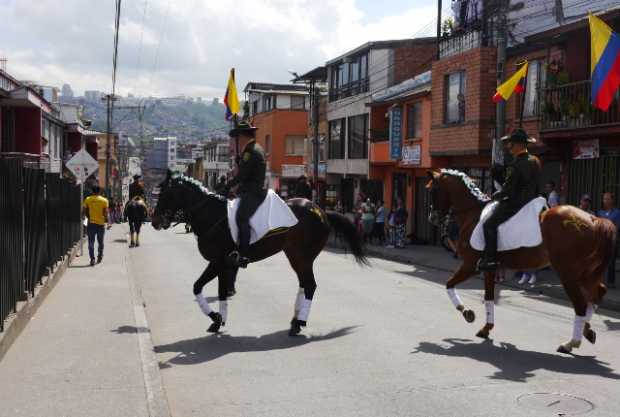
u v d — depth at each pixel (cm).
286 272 1591
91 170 1930
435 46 3281
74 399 565
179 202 929
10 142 2562
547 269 1719
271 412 575
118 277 1379
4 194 744
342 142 3681
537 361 752
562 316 1081
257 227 892
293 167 5012
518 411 574
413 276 1627
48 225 1250
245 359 759
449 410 577
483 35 2352
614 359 767
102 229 1631
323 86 4416
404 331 916
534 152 1888
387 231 2858
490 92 2181
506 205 837
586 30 1778
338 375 691
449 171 930
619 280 1506
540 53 1978
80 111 4888
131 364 679
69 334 816
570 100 1761
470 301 1213
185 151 12319
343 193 3869
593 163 1767
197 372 704
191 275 1545
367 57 3369
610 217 1490
